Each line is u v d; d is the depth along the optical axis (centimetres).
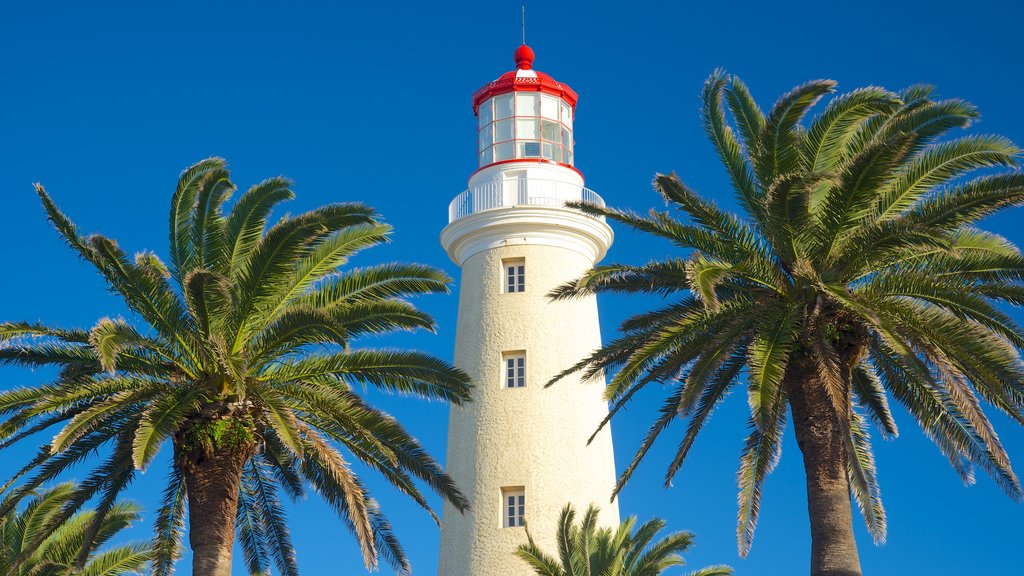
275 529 3203
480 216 4509
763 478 3009
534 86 4722
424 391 3014
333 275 2978
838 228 2648
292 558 3203
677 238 2748
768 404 2525
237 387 2700
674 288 2855
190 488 2850
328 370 2944
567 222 4497
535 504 4175
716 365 2675
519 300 4409
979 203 2584
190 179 2914
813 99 2684
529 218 4472
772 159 2750
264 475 3203
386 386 3000
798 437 2770
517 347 4359
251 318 2866
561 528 3831
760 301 2731
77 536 3638
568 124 4784
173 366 2880
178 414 2709
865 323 2691
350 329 2908
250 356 2861
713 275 2509
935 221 2628
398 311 2886
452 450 4350
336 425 2984
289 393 2880
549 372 4325
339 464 2830
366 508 3081
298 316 2770
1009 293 2677
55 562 3591
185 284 2762
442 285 3011
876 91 2712
